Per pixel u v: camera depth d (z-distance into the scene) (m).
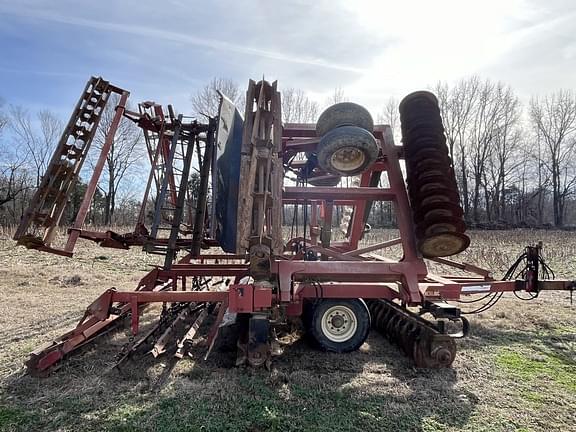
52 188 4.45
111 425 2.85
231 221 4.89
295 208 6.31
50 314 5.75
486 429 2.88
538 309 6.65
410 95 4.65
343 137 4.11
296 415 3.04
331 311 4.48
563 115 44.19
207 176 5.22
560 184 44.78
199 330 5.10
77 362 3.93
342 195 4.61
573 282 5.28
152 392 3.35
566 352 4.56
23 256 11.80
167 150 5.66
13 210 34.22
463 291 4.89
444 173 4.26
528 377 3.83
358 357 4.33
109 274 9.68
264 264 3.99
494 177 44.31
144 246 5.06
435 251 4.29
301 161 6.33
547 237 22.41
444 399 3.34
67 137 4.64
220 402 3.20
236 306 3.88
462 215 4.24
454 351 3.95
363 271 4.28
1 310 5.96
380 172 5.88
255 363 3.84
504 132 43.69
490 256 12.52
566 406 3.24
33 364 3.60
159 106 5.24
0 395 3.26
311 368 3.99
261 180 4.13
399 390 3.50
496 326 5.64
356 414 3.07
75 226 4.45
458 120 43.53
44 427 2.81
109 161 37.53
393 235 20.94
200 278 7.02
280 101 4.46
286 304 4.25
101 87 5.02
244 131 4.26
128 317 5.29
